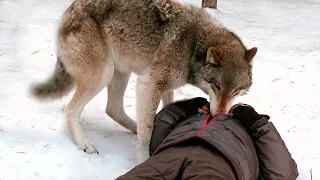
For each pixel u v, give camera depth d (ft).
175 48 7.91
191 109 7.14
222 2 23.59
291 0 26.37
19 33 15.10
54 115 8.95
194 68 8.02
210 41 8.04
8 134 7.98
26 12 18.33
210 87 7.73
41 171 6.97
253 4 24.09
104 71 8.10
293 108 10.21
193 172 5.43
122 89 8.64
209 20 8.38
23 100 9.54
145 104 7.90
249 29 18.17
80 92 8.07
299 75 12.31
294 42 16.22
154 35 7.98
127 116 8.80
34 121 8.59
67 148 7.72
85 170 7.20
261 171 6.72
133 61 8.29
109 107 8.69
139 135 7.87
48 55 13.06
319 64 13.32
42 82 8.46
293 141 8.57
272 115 9.80
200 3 22.75
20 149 7.47
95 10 8.02
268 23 19.75
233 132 6.36
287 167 6.60
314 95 11.00
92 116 9.32
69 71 8.21
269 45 15.67
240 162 5.91
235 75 7.52
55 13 18.40
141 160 7.59
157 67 7.94
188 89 11.23
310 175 7.44
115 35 8.09
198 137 5.99
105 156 7.72
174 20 8.01
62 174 6.98
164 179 5.54
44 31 15.48
